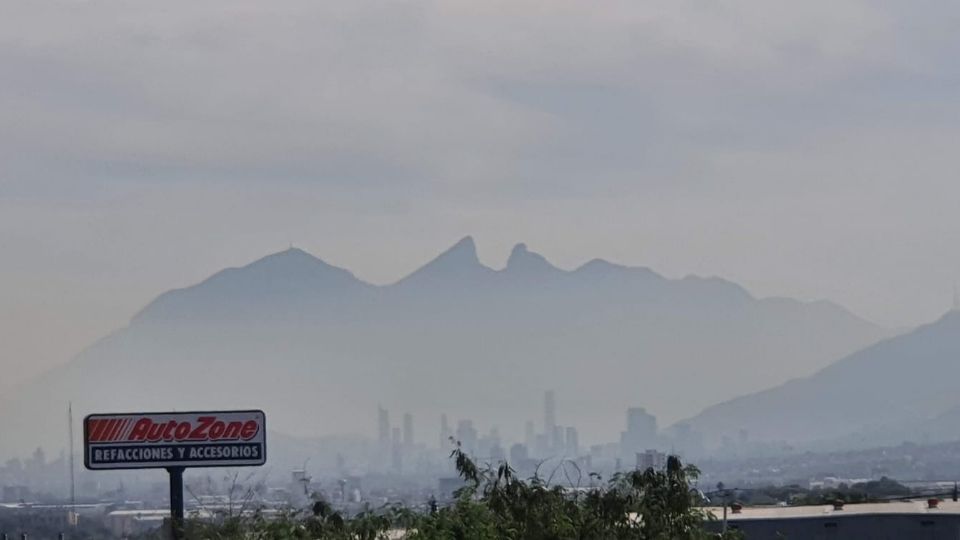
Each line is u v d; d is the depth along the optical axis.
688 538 76.44
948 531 110.25
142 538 96.44
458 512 77.44
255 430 103.69
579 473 80.06
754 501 169.75
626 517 76.50
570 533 75.62
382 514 79.56
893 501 125.12
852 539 111.94
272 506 90.38
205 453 103.31
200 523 83.81
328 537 78.31
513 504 77.00
